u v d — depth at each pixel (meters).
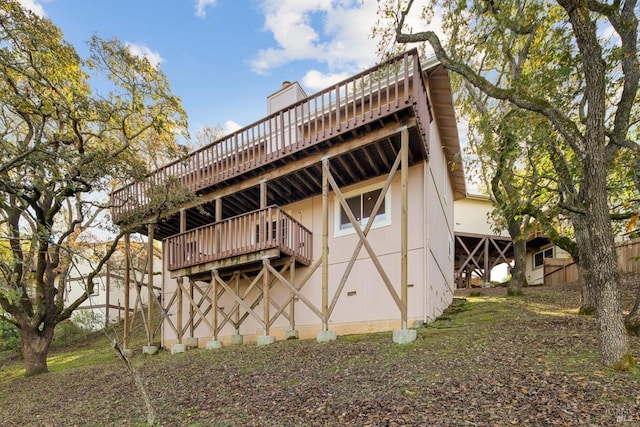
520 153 9.70
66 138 10.80
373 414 4.92
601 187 5.86
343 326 11.45
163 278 16.12
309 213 13.01
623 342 5.59
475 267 24.70
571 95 8.45
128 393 7.75
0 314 12.90
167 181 11.85
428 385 5.62
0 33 8.14
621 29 7.09
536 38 9.69
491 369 5.95
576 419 4.23
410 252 10.77
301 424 4.95
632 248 16.45
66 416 6.95
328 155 10.22
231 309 13.27
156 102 11.14
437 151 13.29
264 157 11.27
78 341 21.67
